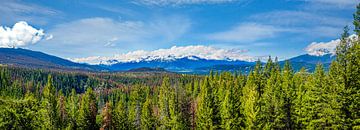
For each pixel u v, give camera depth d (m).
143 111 94.06
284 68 88.00
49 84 70.44
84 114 82.44
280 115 57.16
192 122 86.44
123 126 82.12
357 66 31.91
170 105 95.44
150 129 90.50
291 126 58.94
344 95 32.16
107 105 82.25
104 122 80.12
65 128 72.56
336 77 33.09
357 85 32.25
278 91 60.31
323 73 47.16
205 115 68.38
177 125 80.38
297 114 57.69
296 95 59.41
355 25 30.34
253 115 56.97
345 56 32.22
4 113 24.81
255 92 60.50
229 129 62.81
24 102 26.39
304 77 75.12
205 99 69.12
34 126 29.16
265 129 56.22
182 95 98.81
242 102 67.31
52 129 65.88
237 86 91.56
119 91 197.88
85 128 81.50
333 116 33.56
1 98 25.00
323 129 38.84
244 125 63.47
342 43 32.28
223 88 90.19
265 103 59.72
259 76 87.75
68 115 79.19
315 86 40.22
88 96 89.31
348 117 32.66
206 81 103.00
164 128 88.19
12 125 25.41
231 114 63.78
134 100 135.12
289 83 64.75
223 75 125.00
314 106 42.75
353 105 32.19
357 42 31.39
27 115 26.75
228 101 64.62
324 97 35.06
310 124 45.97
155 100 139.38
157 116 96.69
